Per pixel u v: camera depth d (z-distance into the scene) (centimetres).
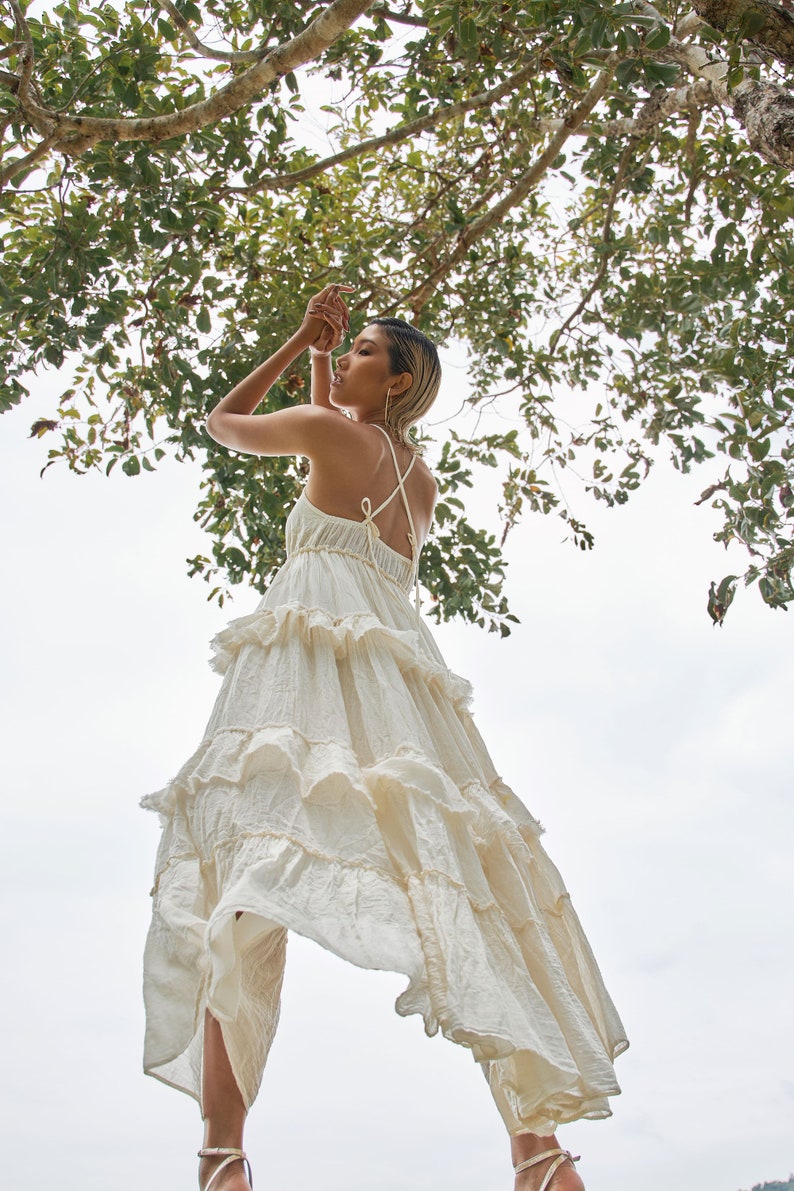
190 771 187
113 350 497
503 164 581
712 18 304
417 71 525
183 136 447
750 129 357
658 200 634
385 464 244
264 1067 174
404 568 239
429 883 169
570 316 637
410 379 259
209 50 418
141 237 463
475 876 183
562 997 179
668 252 669
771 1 307
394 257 604
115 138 401
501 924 180
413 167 601
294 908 156
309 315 263
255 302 559
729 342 559
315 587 218
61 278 456
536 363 634
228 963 151
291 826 170
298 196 617
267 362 258
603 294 666
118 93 423
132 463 554
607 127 539
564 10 387
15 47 398
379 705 199
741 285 545
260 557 614
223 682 208
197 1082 172
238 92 380
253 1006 175
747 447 503
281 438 236
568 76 409
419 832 176
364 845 171
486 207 657
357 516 234
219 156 511
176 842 176
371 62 527
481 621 635
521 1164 182
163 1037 152
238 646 210
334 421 236
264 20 479
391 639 210
